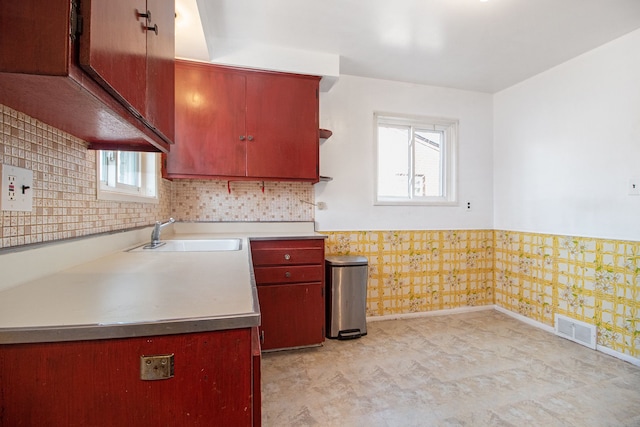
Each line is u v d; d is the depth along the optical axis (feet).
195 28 6.10
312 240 7.77
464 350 7.70
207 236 7.68
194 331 2.04
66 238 3.60
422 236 10.30
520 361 7.14
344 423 5.06
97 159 4.34
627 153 7.24
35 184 3.06
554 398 5.73
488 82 10.11
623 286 7.27
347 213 9.70
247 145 7.91
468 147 10.82
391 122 10.37
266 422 5.07
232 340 2.12
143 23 2.93
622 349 7.25
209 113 7.69
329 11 6.51
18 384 1.85
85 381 1.92
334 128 9.58
